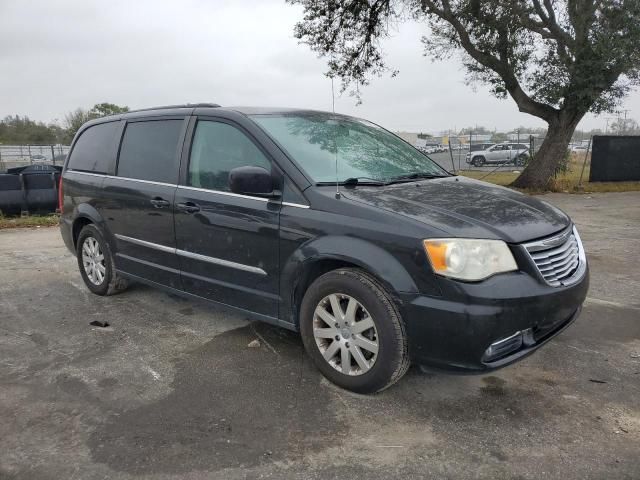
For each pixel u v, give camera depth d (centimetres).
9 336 429
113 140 501
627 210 1228
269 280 357
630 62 1441
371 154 409
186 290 425
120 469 255
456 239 281
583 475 249
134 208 455
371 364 312
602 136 1870
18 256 741
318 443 276
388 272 293
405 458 263
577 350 391
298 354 388
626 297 520
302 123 406
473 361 281
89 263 537
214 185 392
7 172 1381
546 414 303
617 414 303
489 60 1667
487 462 260
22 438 282
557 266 310
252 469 255
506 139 3841
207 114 411
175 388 337
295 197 340
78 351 398
